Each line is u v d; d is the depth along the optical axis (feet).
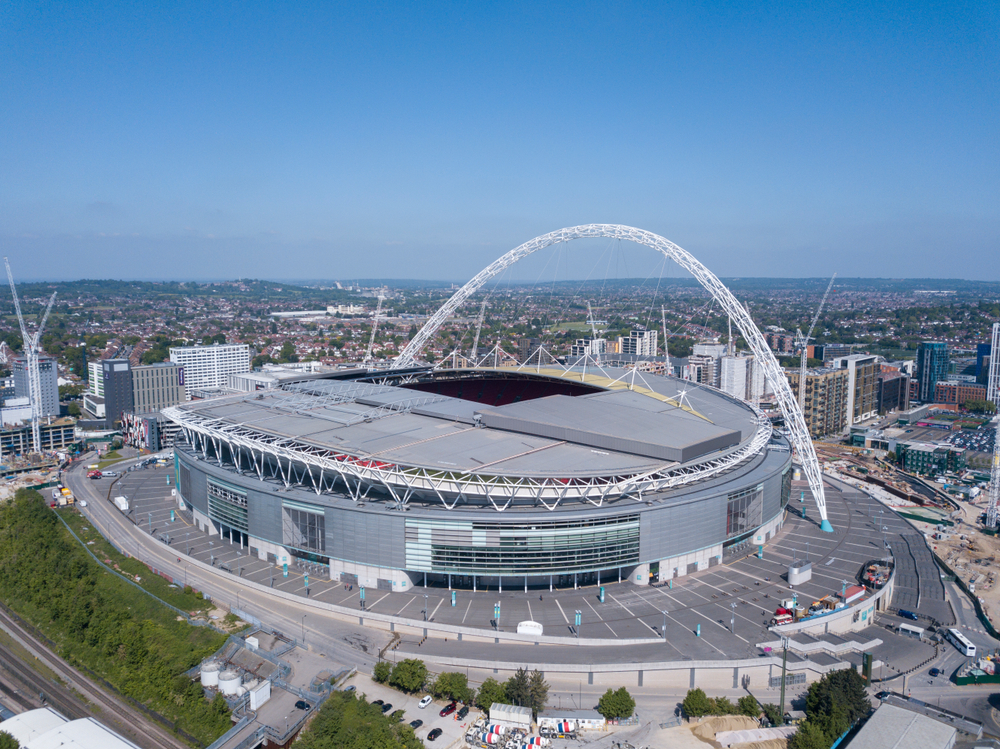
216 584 558.56
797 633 478.59
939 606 553.23
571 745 374.63
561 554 517.55
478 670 436.35
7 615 539.29
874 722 379.55
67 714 409.49
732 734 376.89
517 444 629.51
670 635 467.93
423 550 523.29
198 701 406.21
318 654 454.81
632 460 593.83
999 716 412.36
